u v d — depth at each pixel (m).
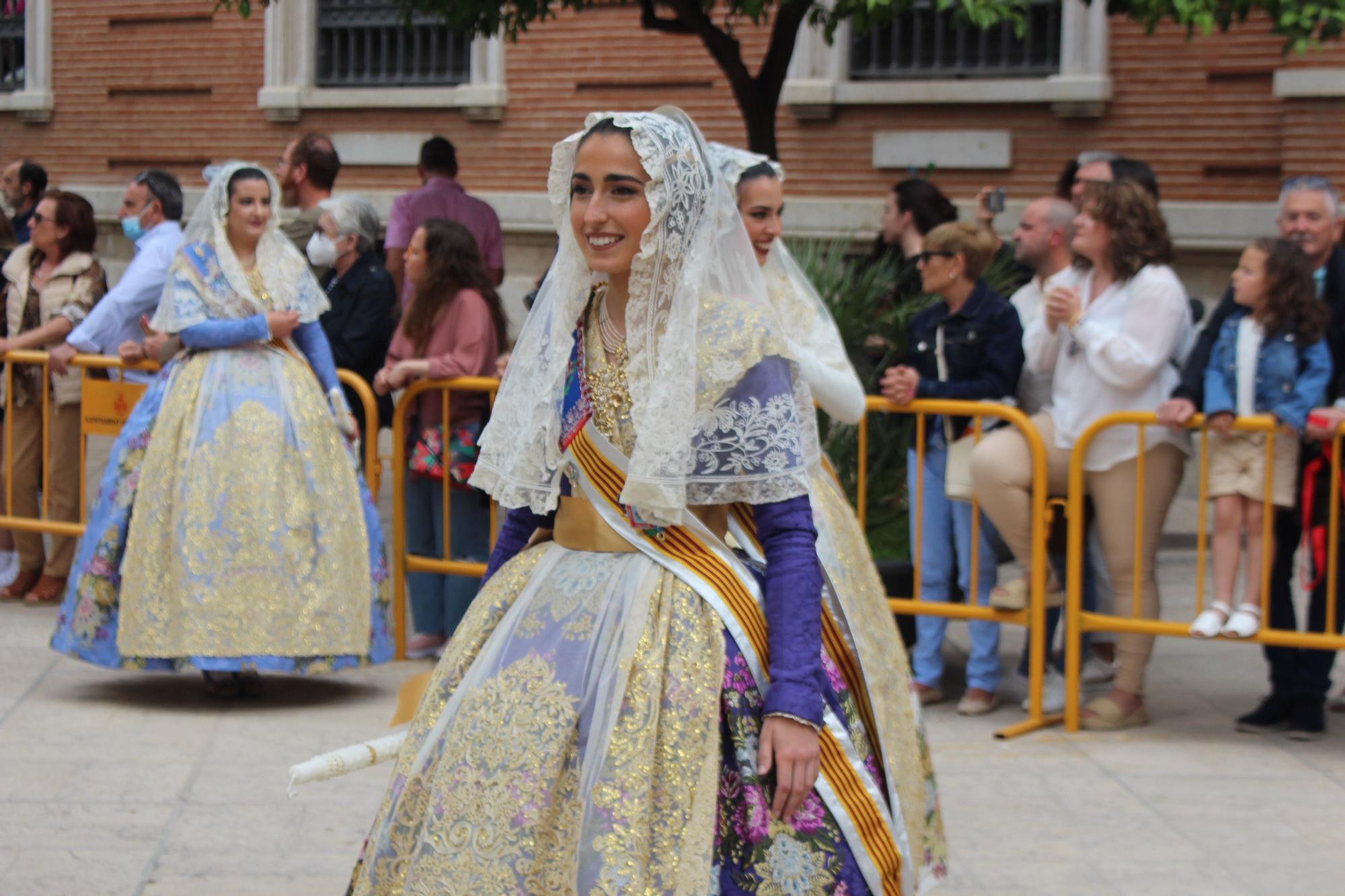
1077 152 9.70
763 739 2.36
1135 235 5.03
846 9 6.69
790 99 10.21
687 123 2.51
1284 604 5.07
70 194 6.86
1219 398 4.87
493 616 2.60
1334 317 4.95
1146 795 4.51
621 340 2.54
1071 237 5.53
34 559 6.92
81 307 6.70
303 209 7.46
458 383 5.71
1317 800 4.47
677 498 2.38
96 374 6.66
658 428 2.38
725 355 2.42
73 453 6.71
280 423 5.14
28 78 12.51
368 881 2.54
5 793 4.31
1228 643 6.54
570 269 2.57
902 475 6.28
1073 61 9.57
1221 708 5.50
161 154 12.23
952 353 5.36
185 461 5.05
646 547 2.48
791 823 2.38
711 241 2.47
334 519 5.20
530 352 2.68
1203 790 4.55
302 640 5.06
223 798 4.32
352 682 5.66
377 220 6.76
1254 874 3.89
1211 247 9.34
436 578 6.00
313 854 3.92
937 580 5.45
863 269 6.78
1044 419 5.29
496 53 10.98
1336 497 4.80
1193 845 4.10
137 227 6.67
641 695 2.38
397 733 2.88
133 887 3.67
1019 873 3.88
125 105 12.30
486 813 2.36
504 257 11.12
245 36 11.83
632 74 10.66
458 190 8.43
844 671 2.63
